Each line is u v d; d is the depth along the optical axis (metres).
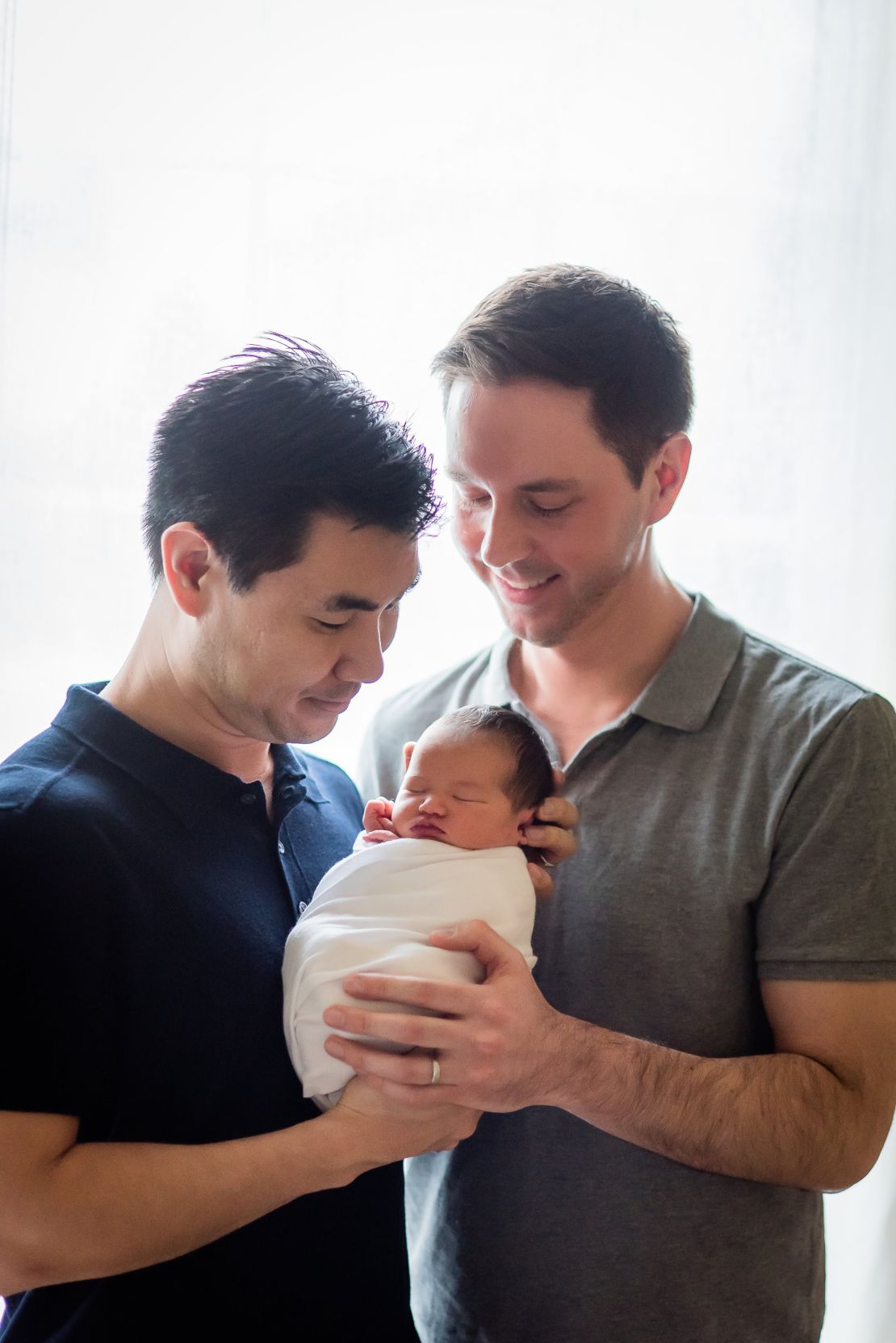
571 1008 1.22
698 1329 1.17
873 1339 1.92
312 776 1.22
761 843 1.18
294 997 0.97
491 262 1.83
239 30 1.73
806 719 1.21
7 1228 0.82
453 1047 0.93
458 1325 1.25
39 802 0.90
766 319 1.93
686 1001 1.19
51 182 1.69
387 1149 0.94
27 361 1.70
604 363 1.15
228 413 0.92
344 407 0.92
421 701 1.46
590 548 1.20
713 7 1.88
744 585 1.99
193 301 1.74
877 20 1.90
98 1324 0.91
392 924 1.04
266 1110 0.97
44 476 1.71
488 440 1.16
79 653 1.73
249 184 1.75
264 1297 0.96
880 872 1.15
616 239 1.88
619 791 1.26
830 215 1.92
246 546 0.90
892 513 1.94
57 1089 0.85
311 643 0.93
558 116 1.84
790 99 1.90
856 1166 1.12
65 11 1.68
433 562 1.88
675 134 1.88
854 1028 1.13
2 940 0.84
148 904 0.92
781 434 1.96
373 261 1.80
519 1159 1.22
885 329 1.93
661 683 1.27
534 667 1.40
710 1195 1.18
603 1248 1.18
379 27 1.78
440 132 1.81
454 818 1.13
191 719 1.02
